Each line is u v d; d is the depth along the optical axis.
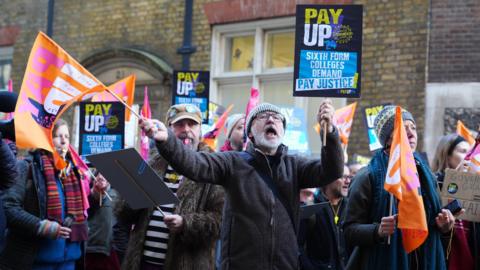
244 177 3.65
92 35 10.85
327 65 3.96
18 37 11.55
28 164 4.66
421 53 8.32
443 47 8.22
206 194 4.22
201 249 4.18
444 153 4.88
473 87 8.02
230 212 3.65
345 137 6.92
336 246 4.93
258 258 3.54
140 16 10.43
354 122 8.65
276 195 3.65
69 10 11.12
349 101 8.72
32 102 3.89
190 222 4.08
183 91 6.89
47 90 3.93
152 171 3.62
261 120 3.72
